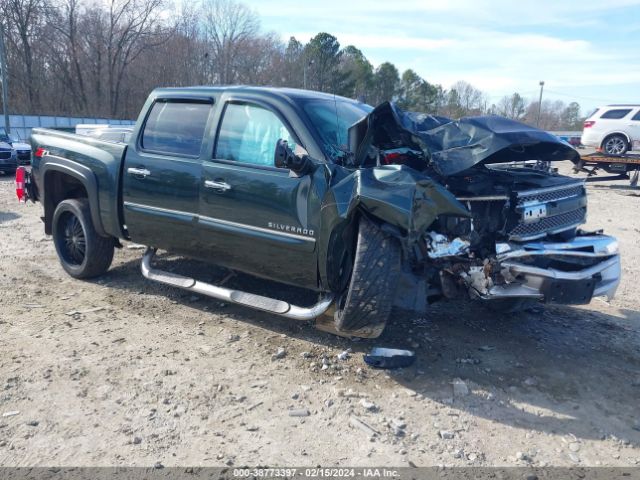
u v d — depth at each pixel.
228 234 4.63
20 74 49.03
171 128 5.09
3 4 46.94
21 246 7.39
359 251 3.79
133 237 5.43
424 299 4.05
